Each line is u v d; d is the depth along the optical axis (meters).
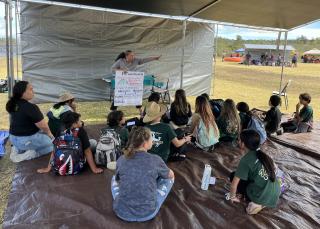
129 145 2.63
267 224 2.76
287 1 6.25
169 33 9.21
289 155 4.62
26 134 3.89
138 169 2.57
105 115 7.03
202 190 3.36
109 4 7.10
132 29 8.70
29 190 3.18
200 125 4.53
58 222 2.65
